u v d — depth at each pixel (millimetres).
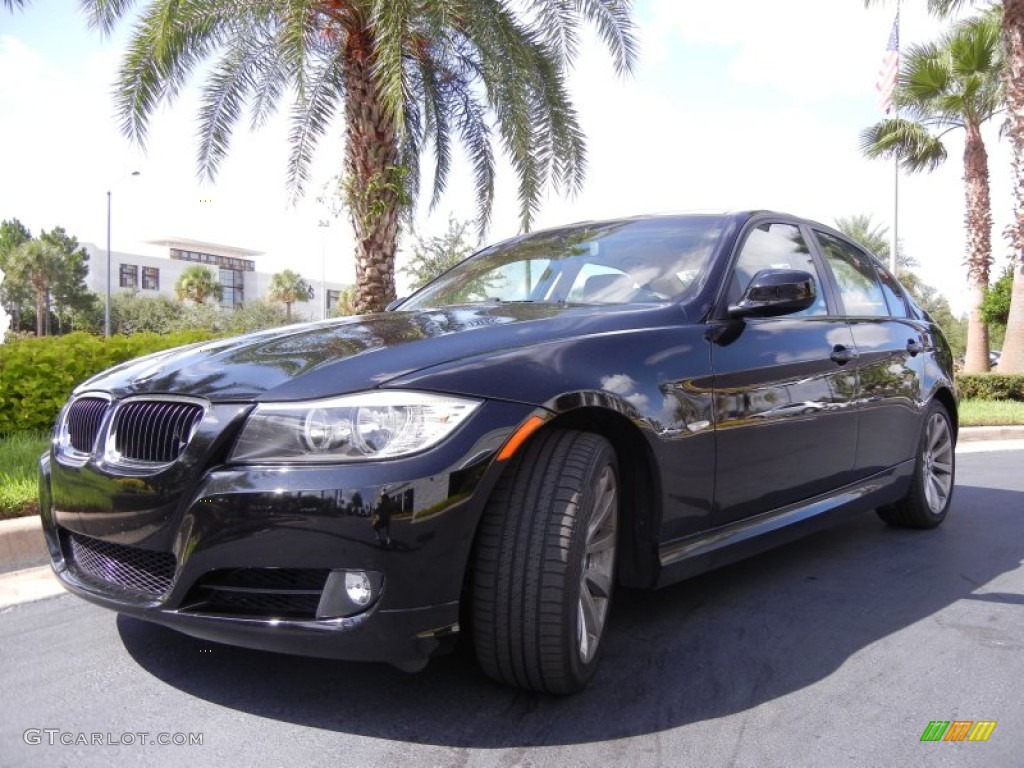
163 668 2836
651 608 3529
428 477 2301
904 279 44219
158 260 78000
